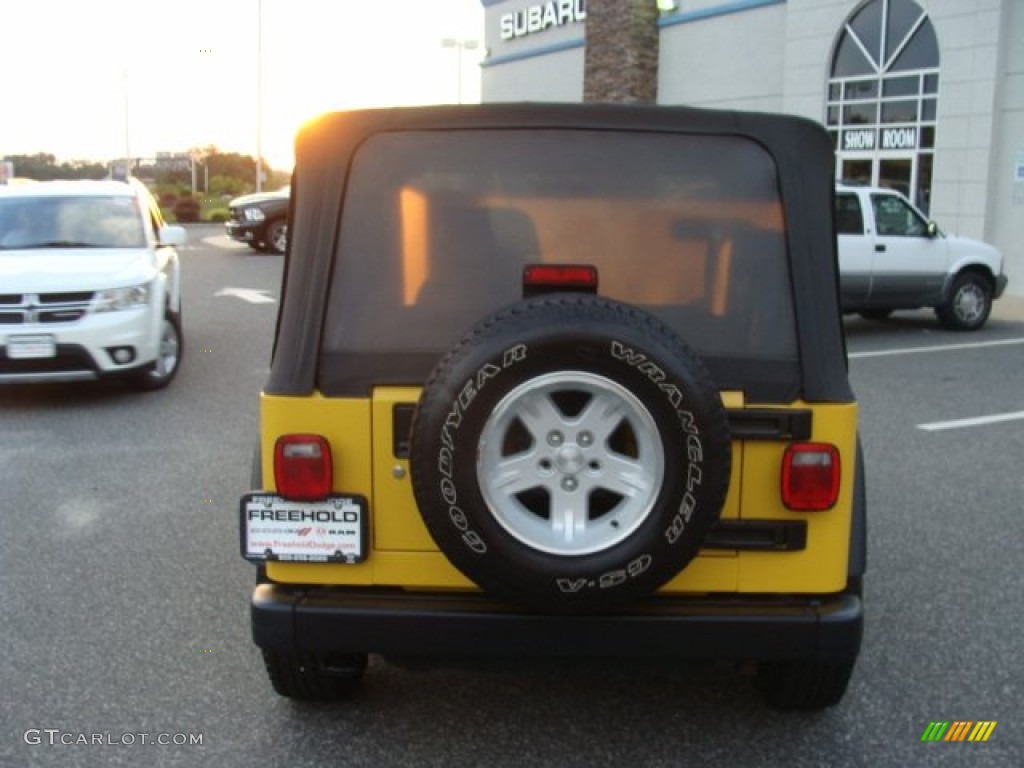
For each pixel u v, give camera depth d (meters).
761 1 21.28
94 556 5.69
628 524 3.13
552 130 3.56
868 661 4.51
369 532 3.46
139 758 3.73
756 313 3.49
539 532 3.15
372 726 3.97
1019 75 17.42
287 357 3.45
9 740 3.84
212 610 5.01
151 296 9.41
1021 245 17.77
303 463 3.42
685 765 3.70
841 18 19.73
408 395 3.41
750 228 3.53
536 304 3.12
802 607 3.44
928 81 18.66
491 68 29.78
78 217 10.22
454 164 3.56
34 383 10.20
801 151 3.53
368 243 3.53
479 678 4.36
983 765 3.72
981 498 6.80
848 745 3.84
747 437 3.38
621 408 3.10
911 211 14.20
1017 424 8.84
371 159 3.55
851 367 11.57
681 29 23.12
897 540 6.02
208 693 4.21
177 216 36.62
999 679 4.36
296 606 3.44
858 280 13.76
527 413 3.12
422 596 3.47
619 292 3.55
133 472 7.25
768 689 4.02
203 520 6.29
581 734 3.92
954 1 17.92
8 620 4.88
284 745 3.83
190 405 9.28
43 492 6.81
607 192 3.55
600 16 21.12
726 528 3.42
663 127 3.56
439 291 3.52
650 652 3.38
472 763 3.71
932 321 15.62
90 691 4.21
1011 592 5.27
